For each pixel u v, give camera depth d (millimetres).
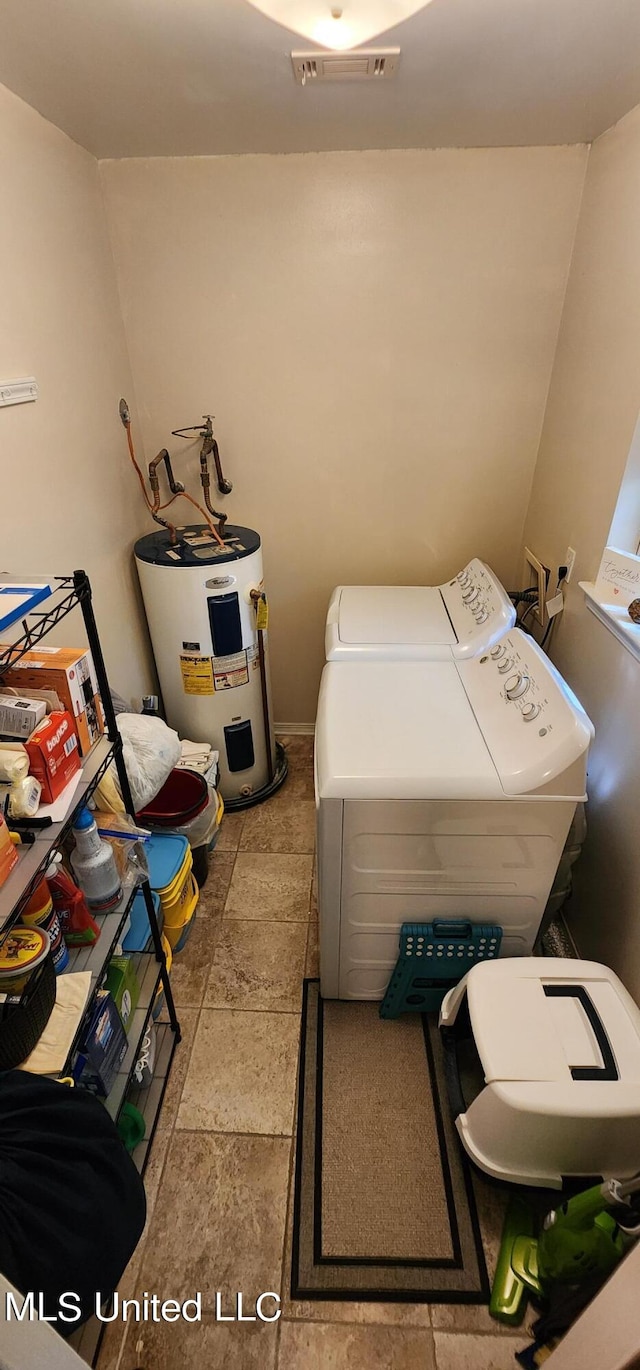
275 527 2344
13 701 932
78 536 1668
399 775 1256
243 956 1742
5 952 882
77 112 1429
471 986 1253
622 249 1486
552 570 1958
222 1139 1331
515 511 2262
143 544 2049
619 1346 688
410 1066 1469
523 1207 1208
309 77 1286
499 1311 1077
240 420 2146
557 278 1878
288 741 2754
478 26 1096
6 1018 845
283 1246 1173
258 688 2211
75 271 1631
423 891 1391
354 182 1782
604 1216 978
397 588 2215
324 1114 1376
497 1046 1150
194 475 2246
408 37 1132
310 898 1937
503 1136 1117
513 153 1725
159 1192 1245
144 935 1429
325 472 2229
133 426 2115
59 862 1054
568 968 1280
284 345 2020
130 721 1637
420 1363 1037
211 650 2037
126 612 2061
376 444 2170
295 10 1044
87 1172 823
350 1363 1037
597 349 1631
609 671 1487
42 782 920
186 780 1944
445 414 2105
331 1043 1517
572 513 1788
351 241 1861
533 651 1473
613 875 1443
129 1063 1208
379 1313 1093
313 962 1726
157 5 1021
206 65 1226
